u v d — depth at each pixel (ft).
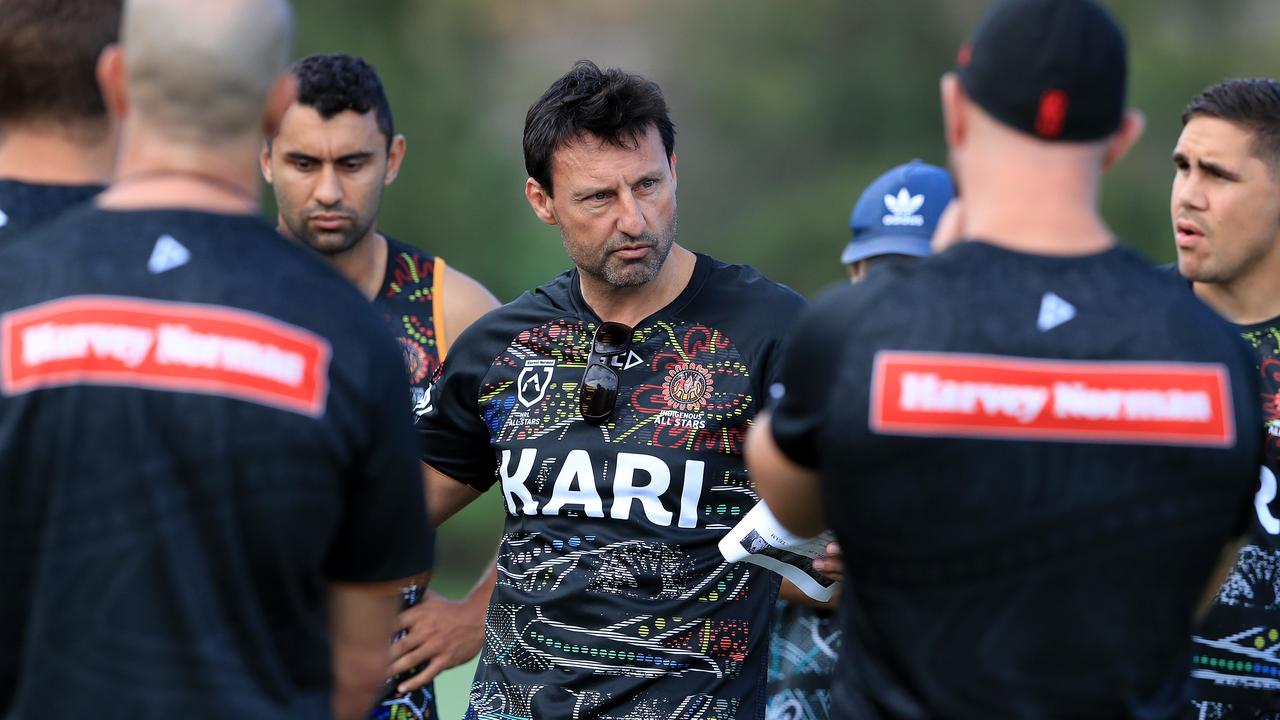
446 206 277.03
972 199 26.23
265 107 26.18
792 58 356.38
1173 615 24.90
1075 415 24.70
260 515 24.53
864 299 25.89
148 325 24.72
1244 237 38.81
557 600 40.50
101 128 27.86
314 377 25.18
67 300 24.85
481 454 44.57
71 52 27.17
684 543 40.01
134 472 24.27
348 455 25.63
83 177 27.86
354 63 45.11
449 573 254.27
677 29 382.22
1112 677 24.50
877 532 25.27
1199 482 24.81
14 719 24.85
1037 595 24.62
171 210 25.46
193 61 25.14
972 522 24.73
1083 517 24.58
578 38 422.41
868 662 25.98
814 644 47.91
